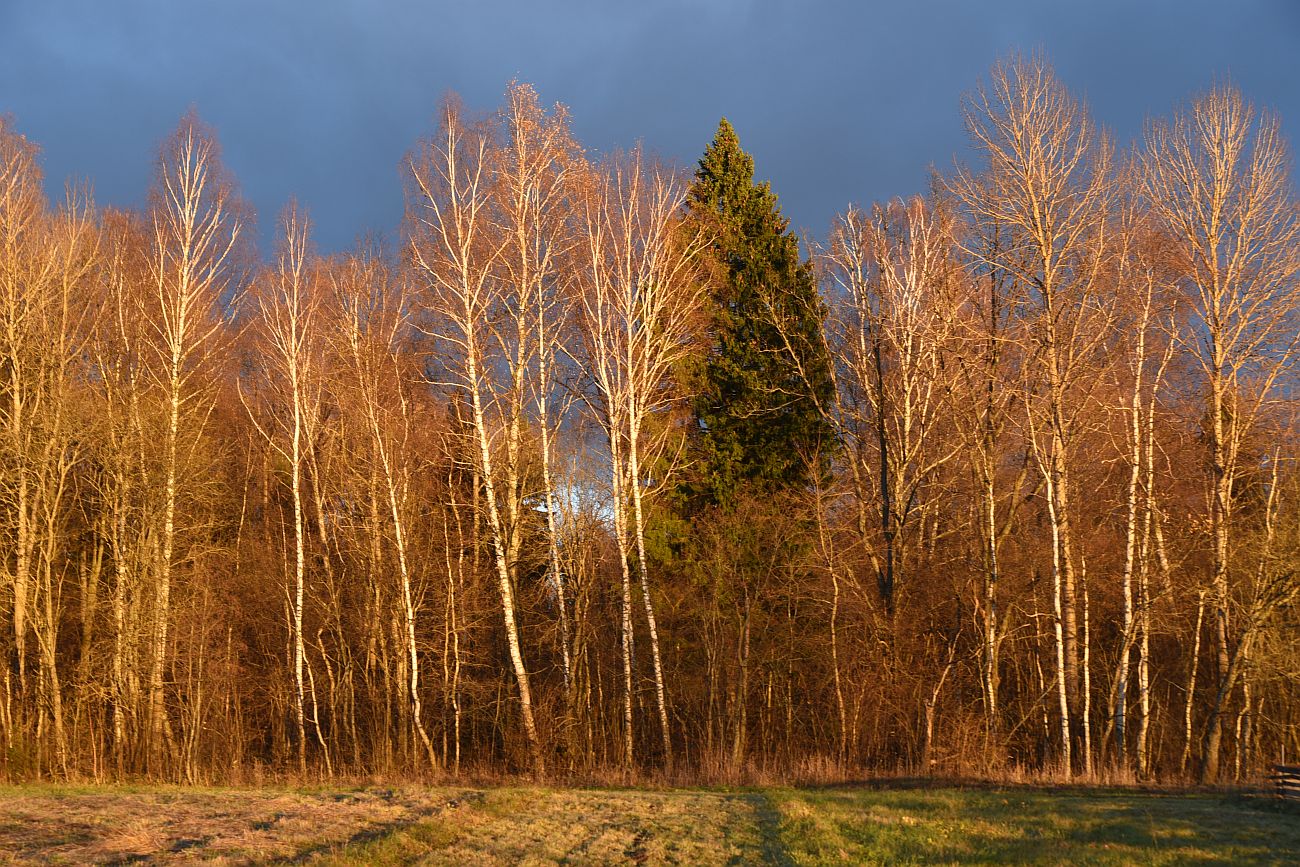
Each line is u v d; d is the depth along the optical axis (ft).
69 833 48.96
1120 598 109.60
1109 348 102.06
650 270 102.99
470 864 45.73
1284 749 97.14
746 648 105.81
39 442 100.12
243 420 133.90
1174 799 66.44
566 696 98.78
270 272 110.22
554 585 112.16
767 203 127.13
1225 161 95.40
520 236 98.73
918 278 106.32
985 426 98.48
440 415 124.57
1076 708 94.89
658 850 50.08
